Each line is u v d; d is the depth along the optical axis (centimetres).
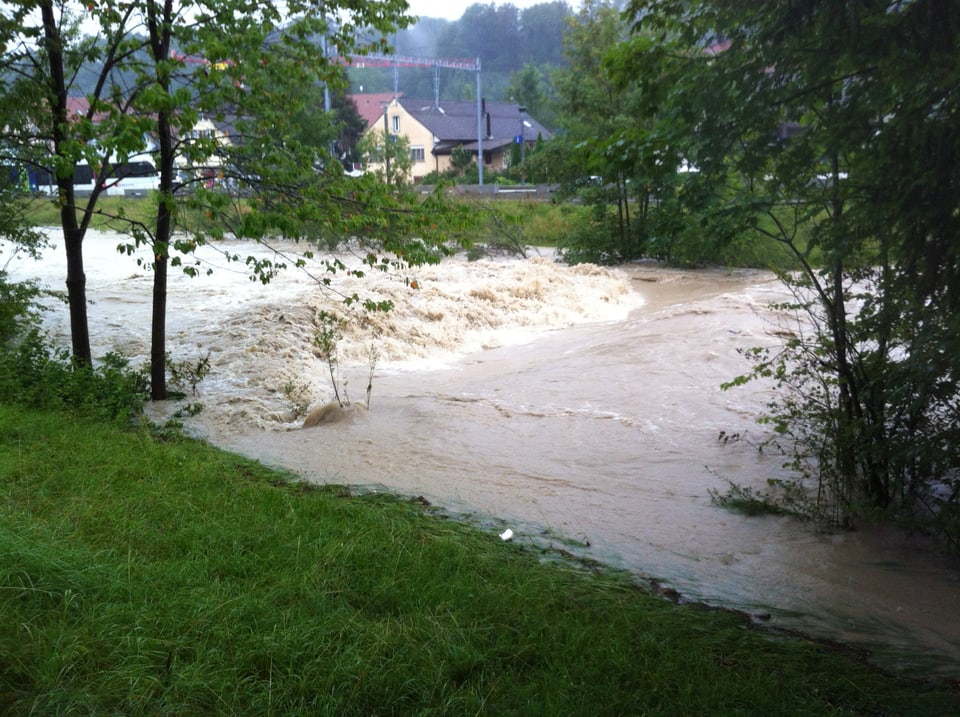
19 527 596
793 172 720
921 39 588
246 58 1083
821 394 930
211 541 643
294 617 525
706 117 709
